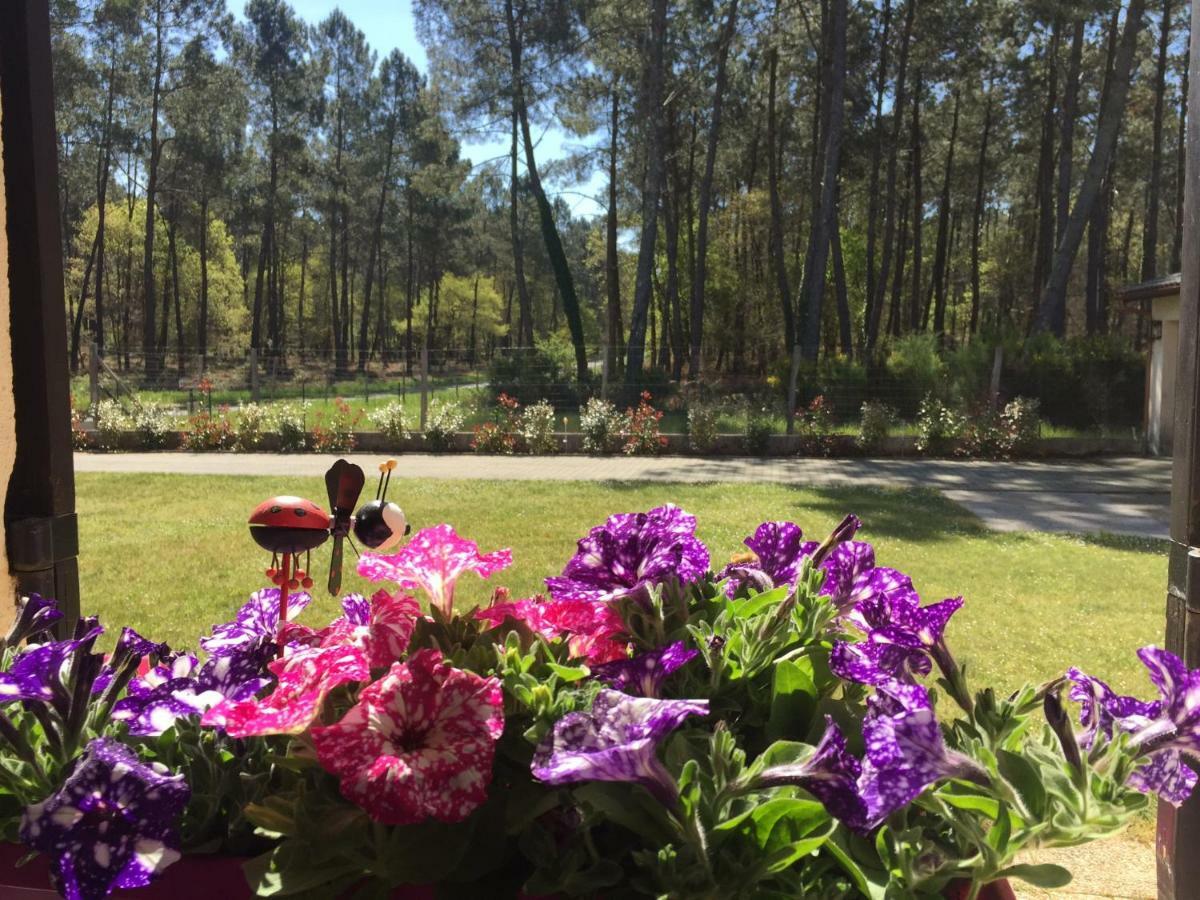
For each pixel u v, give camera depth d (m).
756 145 35.56
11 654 1.19
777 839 0.83
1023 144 34.16
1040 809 0.81
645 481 12.73
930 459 16.30
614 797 0.84
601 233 51.91
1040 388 17.03
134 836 0.83
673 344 34.00
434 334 68.12
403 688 0.86
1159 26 31.55
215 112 43.25
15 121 1.62
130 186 48.19
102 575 6.62
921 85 32.09
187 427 18.72
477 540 7.85
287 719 0.86
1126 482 12.95
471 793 0.82
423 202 52.75
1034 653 4.95
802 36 29.83
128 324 50.75
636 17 27.61
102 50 40.56
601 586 1.14
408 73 53.09
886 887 0.80
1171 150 35.47
